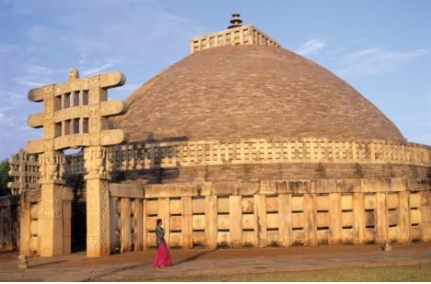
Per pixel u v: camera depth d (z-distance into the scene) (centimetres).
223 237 2481
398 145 3162
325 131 3188
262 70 3688
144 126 3353
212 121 3231
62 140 2336
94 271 1658
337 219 2472
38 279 1516
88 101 2283
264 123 3181
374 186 2512
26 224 2511
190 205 2514
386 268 1518
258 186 2466
